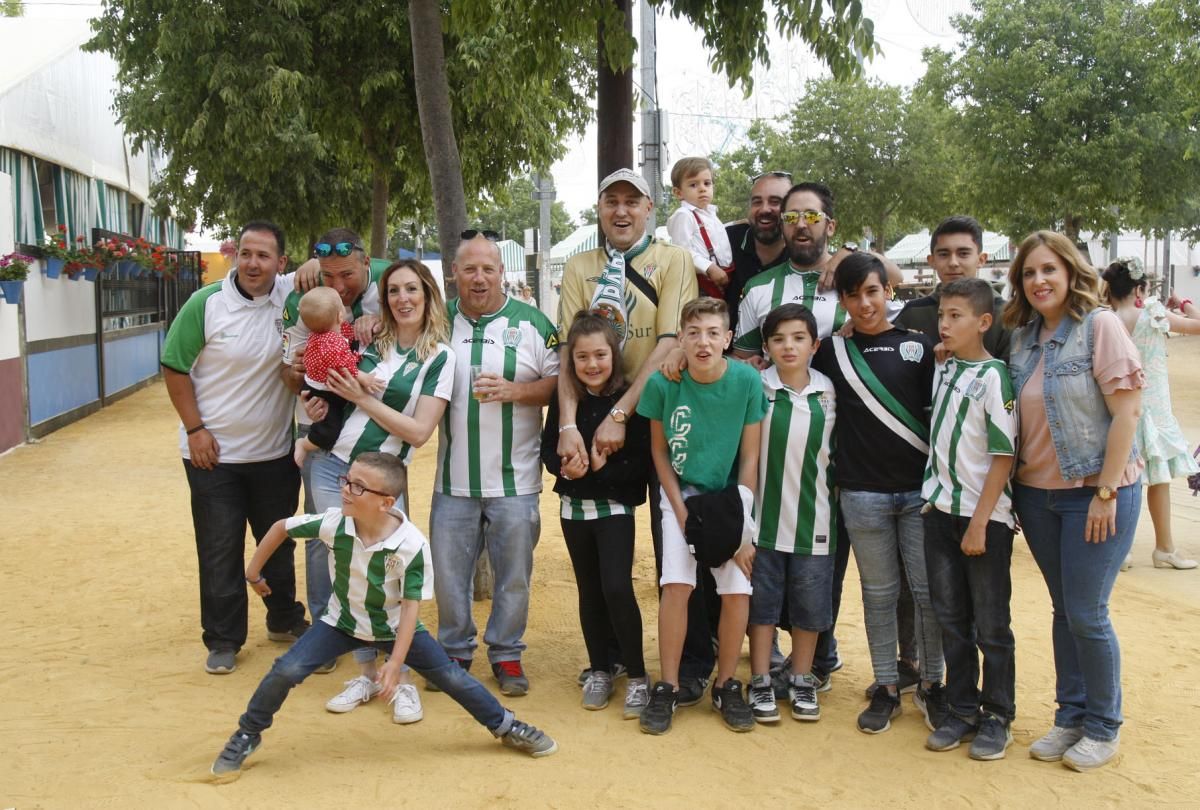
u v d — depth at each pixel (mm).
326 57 12000
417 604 3990
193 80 12242
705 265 5344
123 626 6004
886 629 4508
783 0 6625
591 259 5098
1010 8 19094
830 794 3883
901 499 4418
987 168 19891
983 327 4164
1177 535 8008
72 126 16578
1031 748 4199
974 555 4145
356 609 4055
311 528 4023
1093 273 4012
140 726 4473
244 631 5316
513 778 3992
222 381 5133
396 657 3914
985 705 4277
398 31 11484
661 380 4562
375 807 3748
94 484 10664
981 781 3994
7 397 12680
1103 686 4051
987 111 19078
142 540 8219
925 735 4441
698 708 4746
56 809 3701
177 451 12758
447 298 6465
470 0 6395
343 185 16672
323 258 4844
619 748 4289
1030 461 4121
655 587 6727
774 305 4887
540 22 6535
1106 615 4043
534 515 4914
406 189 14586
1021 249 4113
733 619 4492
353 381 4598
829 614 4598
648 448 4727
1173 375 19562
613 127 6445
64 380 15008
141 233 23906
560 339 5000
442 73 6387
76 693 4875
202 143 13188
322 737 4383
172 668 5262
